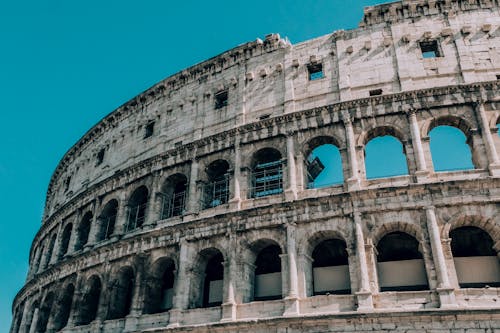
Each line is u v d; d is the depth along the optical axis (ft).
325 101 171.53
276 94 182.19
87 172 240.94
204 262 164.04
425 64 166.91
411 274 139.64
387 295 129.18
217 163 181.47
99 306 174.70
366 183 149.79
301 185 158.20
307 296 138.41
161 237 170.19
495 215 133.49
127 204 197.26
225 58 202.49
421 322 121.80
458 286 127.03
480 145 147.43
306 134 165.99
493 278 134.92
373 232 139.44
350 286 142.72
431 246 132.36
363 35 179.83
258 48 196.65
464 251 149.18
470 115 153.07
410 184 139.95
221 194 184.34
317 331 128.98
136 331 156.66
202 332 143.54
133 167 200.23
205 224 162.20
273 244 155.12
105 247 184.65
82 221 220.84
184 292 155.63
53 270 211.61
